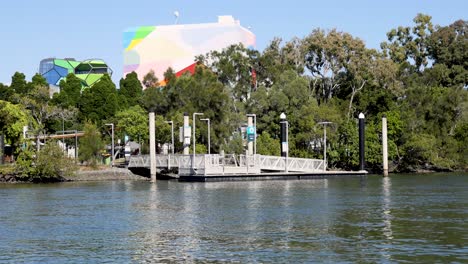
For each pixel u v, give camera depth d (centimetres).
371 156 10806
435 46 14675
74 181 9381
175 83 10925
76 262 3142
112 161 10519
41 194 6838
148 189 7306
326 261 3078
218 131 10600
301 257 3169
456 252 3241
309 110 10925
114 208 5284
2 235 3916
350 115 11900
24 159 9188
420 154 10938
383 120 10056
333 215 4653
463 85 13950
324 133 10044
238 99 11681
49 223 4425
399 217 4516
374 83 12062
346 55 12150
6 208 5388
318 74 12656
